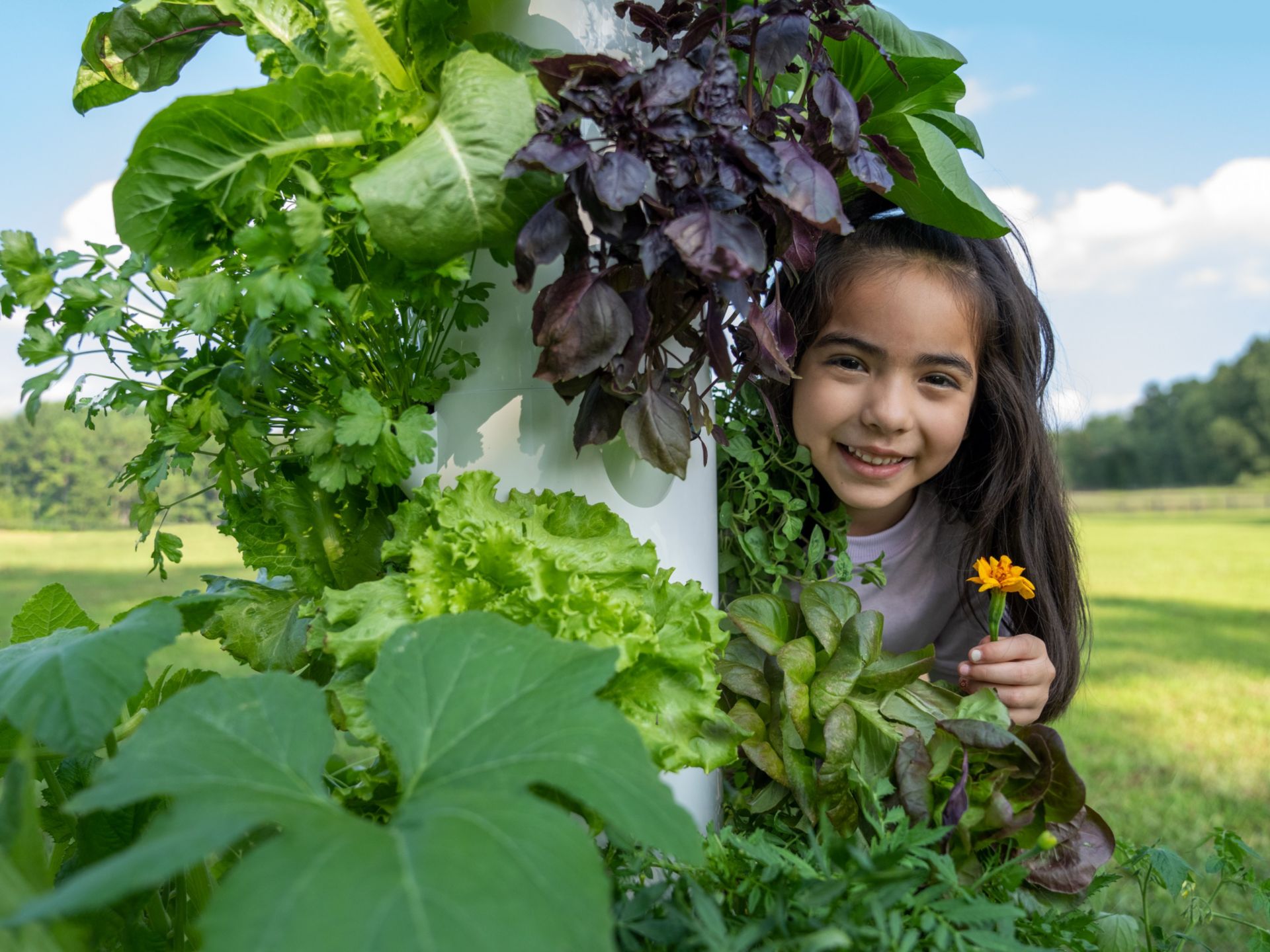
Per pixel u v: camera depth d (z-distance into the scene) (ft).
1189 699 16.46
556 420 2.30
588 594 1.98
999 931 1.85
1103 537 49.55
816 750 2.42
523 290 1.88
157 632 1.86
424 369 2.33
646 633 1.99
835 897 1.64
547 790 1.92
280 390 2.39
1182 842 8.63
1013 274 3.59
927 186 2.65
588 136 2.23
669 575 2.23
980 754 2.29
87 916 1.92
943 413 3.14
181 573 26.89
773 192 1.87
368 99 2.03
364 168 2.07
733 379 2.53
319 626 2.12
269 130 1.98
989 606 3.78
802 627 2.71
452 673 1.63
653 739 1.95
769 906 1.76
